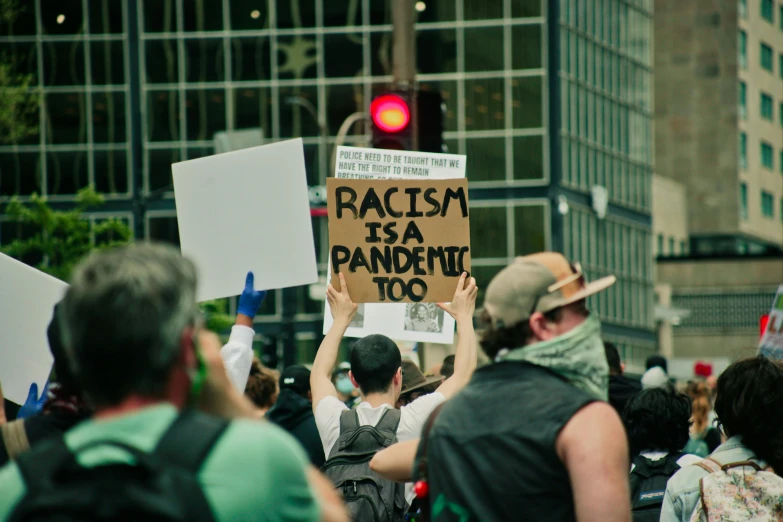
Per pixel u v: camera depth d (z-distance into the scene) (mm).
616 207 59938
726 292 73250
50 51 53844
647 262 64125
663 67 85438
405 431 5234
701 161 84562
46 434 3443
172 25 54031
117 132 53750
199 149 53812
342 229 5770
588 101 56781
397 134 9359
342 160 6383
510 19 52906
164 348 2531
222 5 54031
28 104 38656
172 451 2494
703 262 73625
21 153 53719
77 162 53719
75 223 35375
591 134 57094
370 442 5238
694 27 84875
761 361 5027
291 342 30953
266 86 53844
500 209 52812
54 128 53781
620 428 3305
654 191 73500
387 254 5746
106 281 2518
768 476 4871
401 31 9688
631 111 62125
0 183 53750
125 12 53844
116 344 2494
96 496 2367
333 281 5746
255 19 53969
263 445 2559
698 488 4988
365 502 5102
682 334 73625
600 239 57969
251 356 5074
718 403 5074
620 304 60531
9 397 5203
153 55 54062
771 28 89750
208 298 5879
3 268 5250
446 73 53125
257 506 2500
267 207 5824
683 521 5035
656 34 85562
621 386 7477
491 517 3324
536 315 3521
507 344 3562
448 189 5762
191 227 5918
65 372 3479
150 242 2684
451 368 7848
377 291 5727
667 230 75562
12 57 49469
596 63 58000
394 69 9703
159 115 53938
